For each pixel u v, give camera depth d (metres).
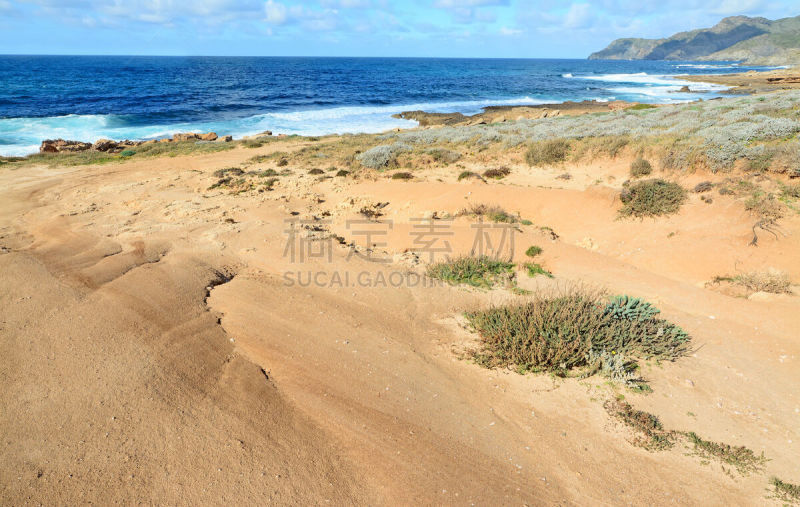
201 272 7.77
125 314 6.05
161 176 17.72
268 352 5.71
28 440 3.86
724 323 6.80
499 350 5.82
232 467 3.82
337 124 39.56
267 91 63.88
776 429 4.66
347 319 6.62
